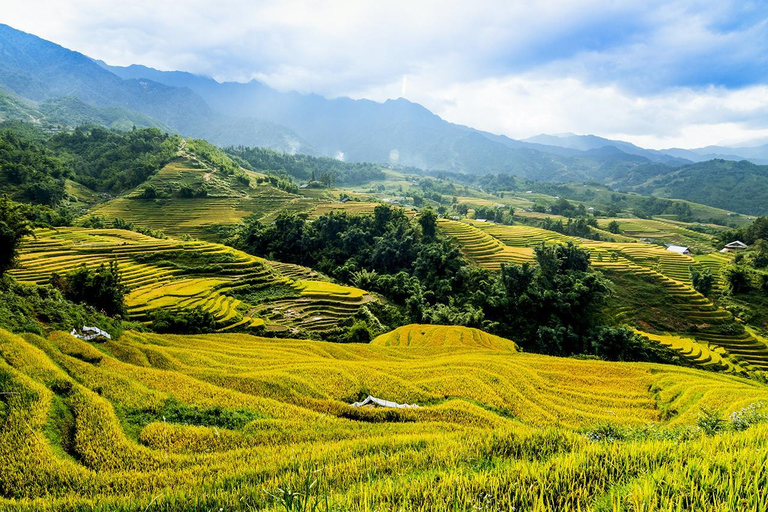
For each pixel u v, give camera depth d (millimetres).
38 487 9852
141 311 44125
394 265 82812
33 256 56625
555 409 22406
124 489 9766
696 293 70000
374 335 50625
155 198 132500
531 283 62781
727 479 4918
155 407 15812
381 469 8523
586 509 4992
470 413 18281
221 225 113438
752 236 117875
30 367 15891
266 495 7223
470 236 96750
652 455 6516
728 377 31828
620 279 74250
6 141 153375
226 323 45875
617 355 52312
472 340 43812
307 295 60812
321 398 20219
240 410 16688
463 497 5539
